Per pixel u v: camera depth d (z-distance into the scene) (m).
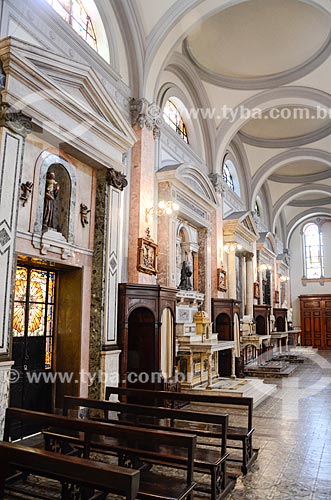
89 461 2.86
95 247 6.95
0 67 4.98
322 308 23.39
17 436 5.76
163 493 3.48
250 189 16.44
